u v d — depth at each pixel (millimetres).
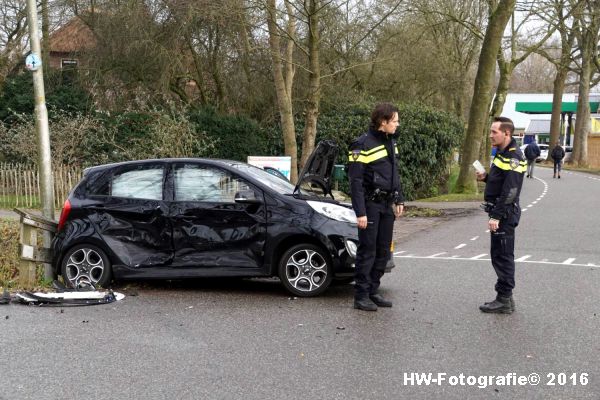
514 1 20844
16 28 27000
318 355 4988
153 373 4621
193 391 4262
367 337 5453
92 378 4527
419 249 10836
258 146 23156
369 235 6328
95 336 5574
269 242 6953
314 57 17016
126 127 21312
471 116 22109
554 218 14688
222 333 5641
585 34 40031
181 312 6414
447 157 25469
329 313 6301
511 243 6152
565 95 57750
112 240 7348
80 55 23078
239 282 7984
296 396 4160
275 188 7227
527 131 68750
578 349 5070
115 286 7691
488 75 21625
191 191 7293
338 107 24516
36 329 5809
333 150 7359
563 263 8984
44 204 8523
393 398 4125
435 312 6293
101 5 22219
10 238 9867
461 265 9008
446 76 31469
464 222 15055
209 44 23156
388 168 6328
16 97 22641
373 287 6539
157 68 22125
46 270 7898
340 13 22734
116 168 7609
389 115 6227
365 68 27500
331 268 6965
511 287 6172
